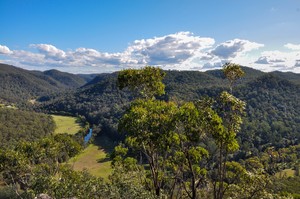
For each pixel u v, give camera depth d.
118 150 26.19
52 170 36.44
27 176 32.41
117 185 18.17
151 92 23.47
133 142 22.42
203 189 24.39
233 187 18.39
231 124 16.91
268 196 17.56
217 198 17.86
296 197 48.47
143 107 20.45
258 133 121.88
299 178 78.31
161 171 22.88
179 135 17.73
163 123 18.12
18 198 29.11
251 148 104.94
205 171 20.78
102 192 17.23
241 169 18.75
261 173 18.50
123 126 19.55
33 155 36.31
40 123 129.00
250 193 17.89
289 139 123.81
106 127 128.50
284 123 133.88
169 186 25.92
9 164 32.38
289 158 102.56
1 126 104.06
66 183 18.84
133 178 21.03
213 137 16.81
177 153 20.89
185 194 23.34
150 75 22.83
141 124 18.52
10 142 89.25
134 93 23.73
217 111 17.25
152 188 22.58
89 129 144.25
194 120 16.62
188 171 21.55
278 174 85.25
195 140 17.11
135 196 16.97
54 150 39.34
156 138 18.25
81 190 17.64
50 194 20.23
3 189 31.89
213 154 20.03
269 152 101.75
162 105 19.56
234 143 16.62
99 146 112.25
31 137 104.12
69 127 144.88
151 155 20.80
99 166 87.69
